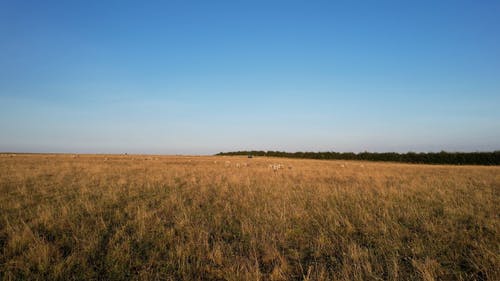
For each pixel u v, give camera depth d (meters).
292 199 11.40
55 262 5.31
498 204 10.71
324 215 8.91
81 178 17.55
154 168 25.39
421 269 5.06
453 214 9.07
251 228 7.46
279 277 4.95
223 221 8.41
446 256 5.88
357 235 7.19
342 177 19.67
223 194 12.66
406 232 7.27
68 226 7.55
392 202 10.75
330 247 6.36
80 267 5.20
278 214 8.83
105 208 9.69
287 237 7.00
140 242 6.45
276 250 5.93
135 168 25.03
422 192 13.34
